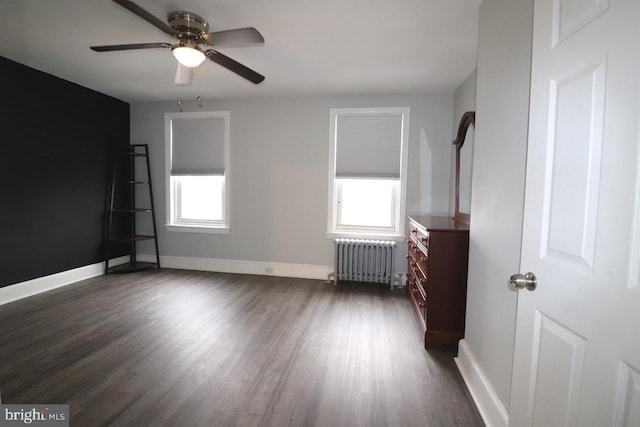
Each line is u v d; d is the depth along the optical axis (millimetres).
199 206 4254
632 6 625
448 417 1574
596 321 707
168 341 2287
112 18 2031
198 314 2773
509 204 1393
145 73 3082
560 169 837
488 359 1600
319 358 2094
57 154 3344
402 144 3559
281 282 3721
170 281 3693
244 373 1913
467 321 1978
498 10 1546
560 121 840
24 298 3068
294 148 3824
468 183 2684
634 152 621
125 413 1566
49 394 1697
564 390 809
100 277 3797
